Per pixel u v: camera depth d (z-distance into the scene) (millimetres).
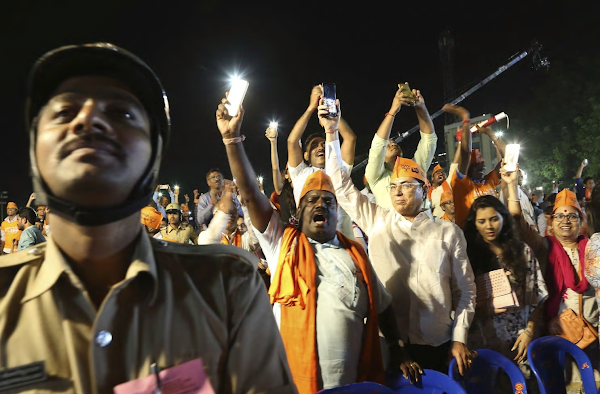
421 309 3145
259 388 999
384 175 4781
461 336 3051
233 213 3564
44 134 855
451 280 3254
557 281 3836
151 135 965
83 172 813
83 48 917
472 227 3736
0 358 849
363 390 2119
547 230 5070
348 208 3613
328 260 2846
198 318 950
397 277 3244
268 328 1047
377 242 3373
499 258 3613
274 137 5289
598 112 20594
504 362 3025
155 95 976
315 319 2707
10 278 908
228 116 2762
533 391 3428
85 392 860
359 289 2783
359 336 2738
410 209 3334
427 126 4762
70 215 839
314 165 4660
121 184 860
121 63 938
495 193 5086
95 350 863
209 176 7168
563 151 21578
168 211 7012
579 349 3238
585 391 3197
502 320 3447
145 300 918
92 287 930
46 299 881
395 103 4602
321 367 2650
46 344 867
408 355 2871
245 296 1016
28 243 6668
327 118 3705
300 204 3094
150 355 901
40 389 849
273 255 2988
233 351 990
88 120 843
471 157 5207
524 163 22750
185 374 912
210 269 1000
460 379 2928
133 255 920
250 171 2834
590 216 3494
